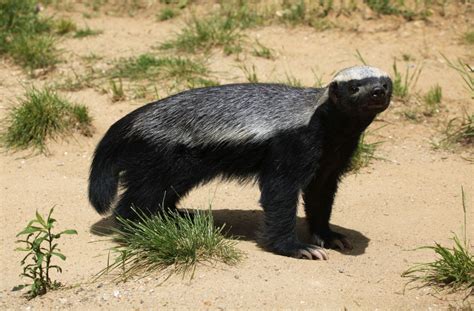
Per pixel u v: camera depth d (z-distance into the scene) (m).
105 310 7.50
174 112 8.97
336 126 8.41
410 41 14.85
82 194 10.50
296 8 15.76
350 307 7.31
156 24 16.05
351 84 8.05
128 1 16.89
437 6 15.70
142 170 9.09
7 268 8.71
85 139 12.07
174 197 9.25
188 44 14.69
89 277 8.24
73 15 16.56
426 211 9.93
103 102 13.00
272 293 7.54
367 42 14.86
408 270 8.05
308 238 9.45
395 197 10.36
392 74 13.70
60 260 8.70
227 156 8.80
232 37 14.76
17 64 14.36
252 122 8.63
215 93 8.94
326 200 9.10
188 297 7.56
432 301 7.44
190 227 8.56
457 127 12.19
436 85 13.27
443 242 9.00
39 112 12.05
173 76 13.64
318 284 7.71
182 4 16.45
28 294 8.05
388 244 9.02
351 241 9.13
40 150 11.77
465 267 7.70
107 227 9.57
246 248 8.78
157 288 7.77
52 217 9.83
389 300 7.45
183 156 8.94
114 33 15.64
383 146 11.83
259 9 16.00
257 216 9.97
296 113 8.53
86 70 14.06
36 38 14.84
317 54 14.43
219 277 7.84
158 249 8.24
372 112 8.13
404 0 15.87
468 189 10.53
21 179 10.95
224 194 10.63
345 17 15.55
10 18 15.49
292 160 8.52
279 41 14.91
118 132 9.24
